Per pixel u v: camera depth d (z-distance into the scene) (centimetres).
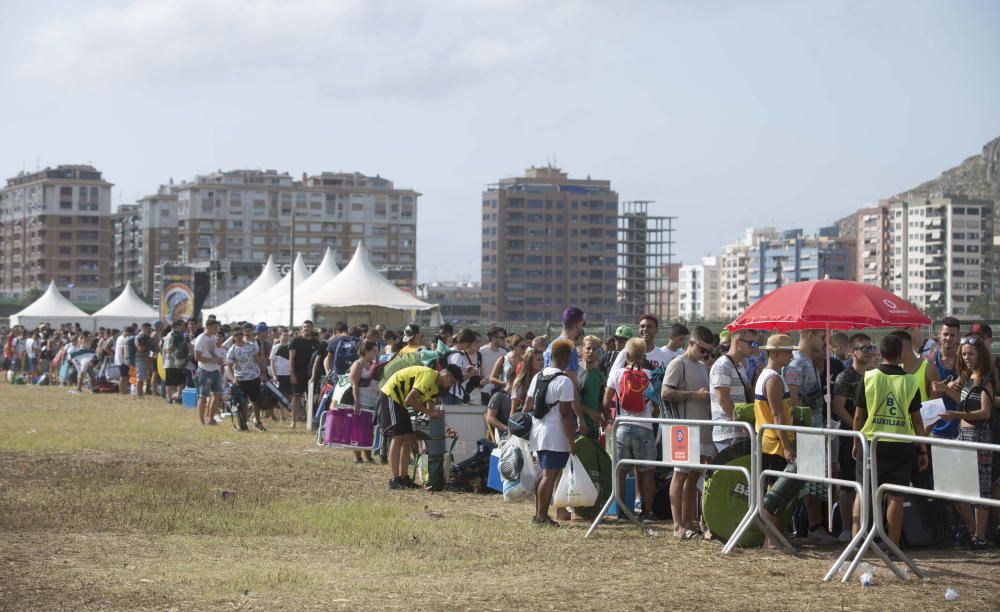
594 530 1188
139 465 1766
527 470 1314
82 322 7388
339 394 1855
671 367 1209
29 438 2172
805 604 848
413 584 915
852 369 1205
